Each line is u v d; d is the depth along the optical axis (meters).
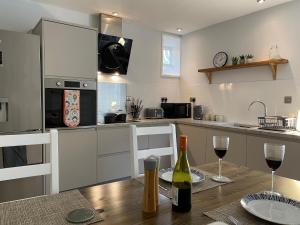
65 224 0.79
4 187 2.44
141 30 3.95
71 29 2.83
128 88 3.88
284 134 2.42
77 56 2.89
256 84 3.27
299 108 2.83
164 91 4.32
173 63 4.45
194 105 4.12
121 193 1.05
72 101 2.85
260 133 2.62
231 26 3.56
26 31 3.04
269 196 0.98
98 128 3.08
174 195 0.90
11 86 2.41
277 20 3.02
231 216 0.85
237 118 3.51
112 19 3.48
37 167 1.19
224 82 3.70
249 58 3.26
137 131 1.52
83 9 3.27
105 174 3.17
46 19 2.66
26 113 2.51
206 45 3.96
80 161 2.94
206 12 3.28
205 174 1.32
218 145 1.24
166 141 3.74
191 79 4.25
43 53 2.64
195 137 3.43
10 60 2.39
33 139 1.20
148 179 0.87
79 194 1.03
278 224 0.79
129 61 3.85
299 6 2.81
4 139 1.14
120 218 0.83
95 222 0.81
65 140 2.82
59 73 2.77
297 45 2.84
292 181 1.23
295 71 2.86
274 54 3.03
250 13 3.30
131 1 2.96
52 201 0.96
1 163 2.35
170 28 4.03
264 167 2.61
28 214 0.85
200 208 0.92
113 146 3.20
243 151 2.81
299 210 0.89
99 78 3.57
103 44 3.34
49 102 2.71
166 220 0.83
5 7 2.91
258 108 3.25
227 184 1.18
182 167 0.92
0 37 2.32
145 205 0.87
